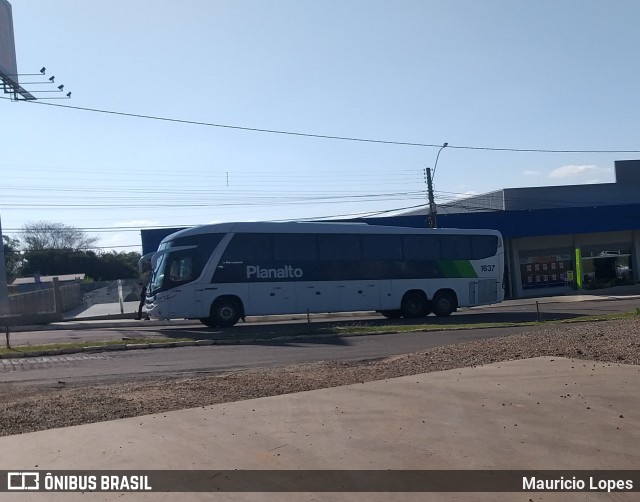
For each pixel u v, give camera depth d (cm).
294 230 2778
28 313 3856
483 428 792
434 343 1866
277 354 1719
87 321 3681
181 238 2669
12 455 735
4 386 1296
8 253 8506
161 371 1462
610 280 4691
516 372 1122
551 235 4522
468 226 4344
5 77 3622
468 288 3016
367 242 2881
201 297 2630
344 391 1027
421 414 864
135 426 847
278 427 825
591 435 753
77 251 8812
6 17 3681
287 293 2727
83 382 1324
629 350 1281
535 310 3178
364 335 2156
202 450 739
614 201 5131
